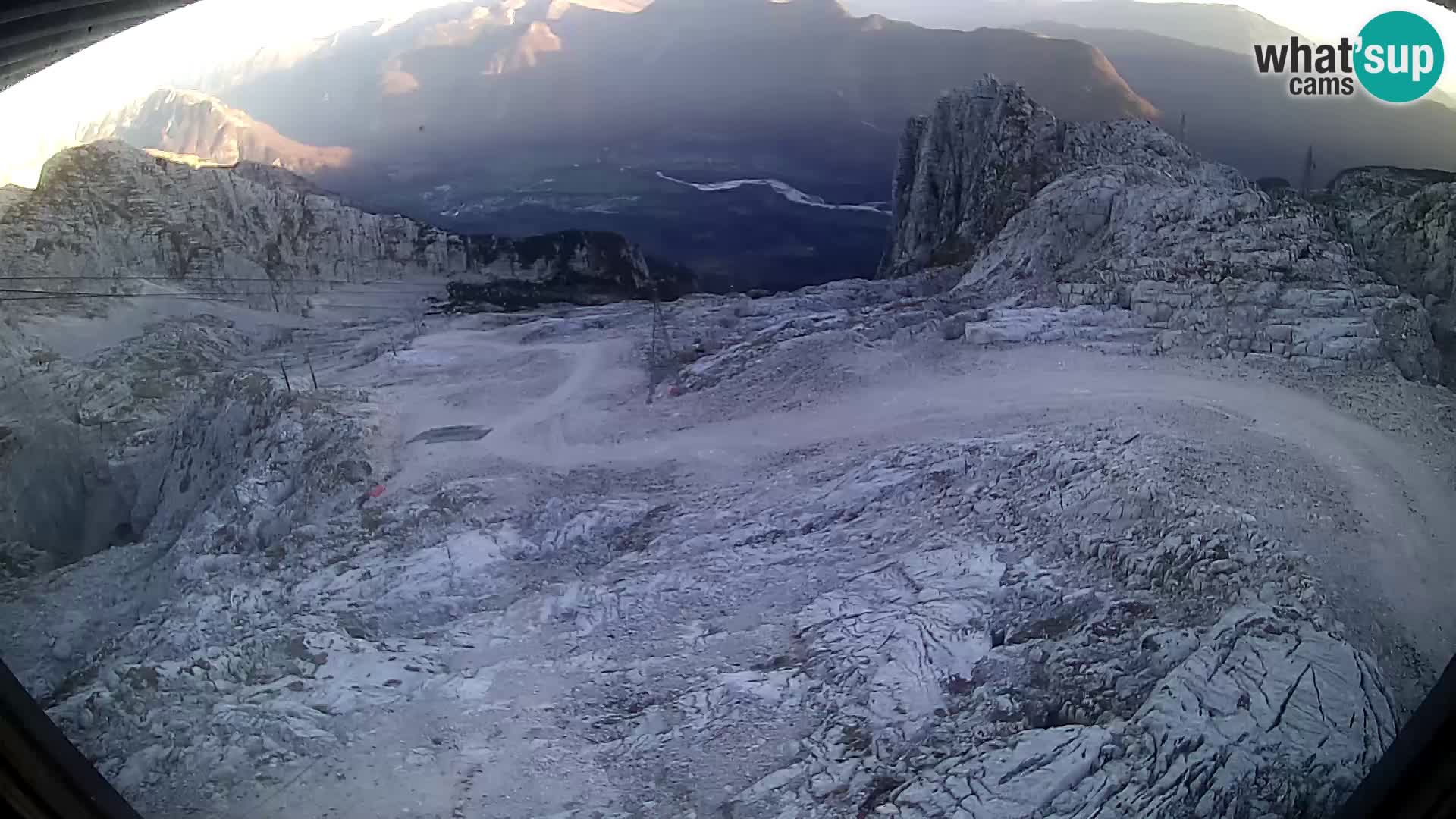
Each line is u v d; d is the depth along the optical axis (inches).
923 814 174.2
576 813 182.4
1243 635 184.4
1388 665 180.5
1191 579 193.3
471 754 191.2
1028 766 176.7
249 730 195.2
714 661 200.1
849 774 182.1
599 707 197.0
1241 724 173.5
